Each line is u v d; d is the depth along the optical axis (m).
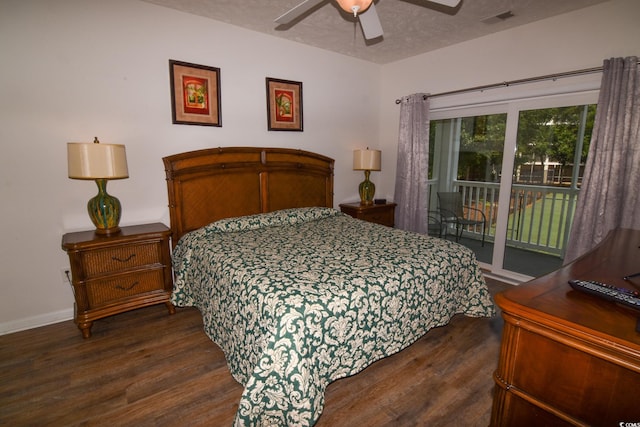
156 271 2.46
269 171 3.34
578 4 2.54
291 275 1.66
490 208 3.50
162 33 2.66
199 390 1.73
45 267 2.40
